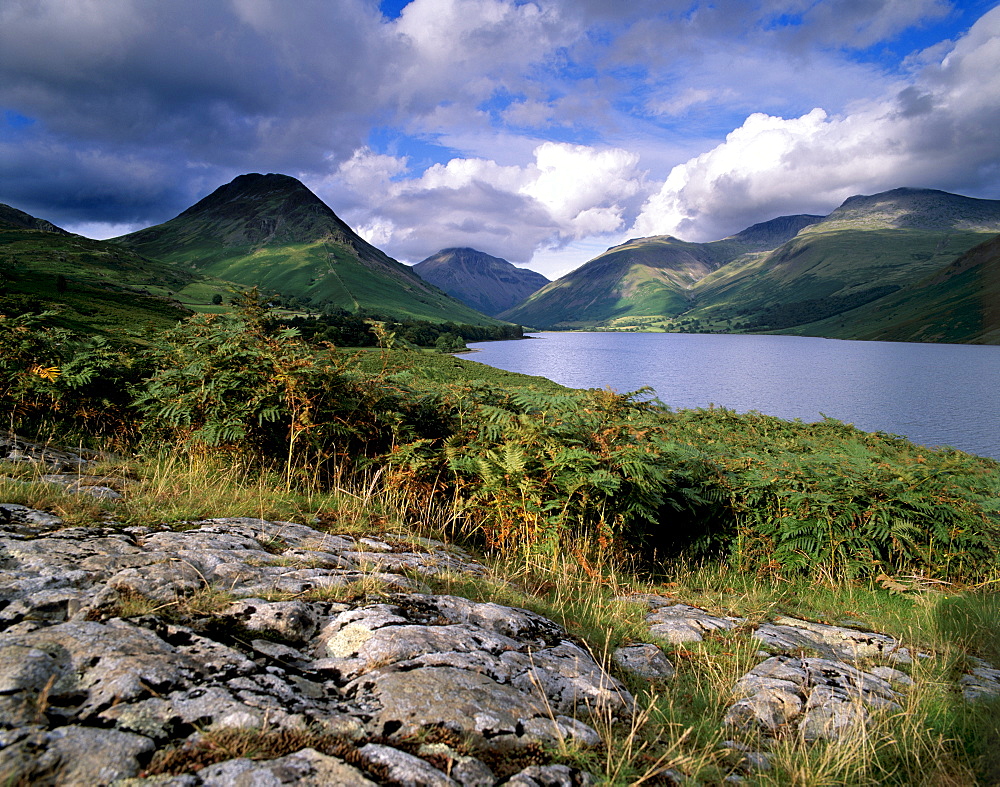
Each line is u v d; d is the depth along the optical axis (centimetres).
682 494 758
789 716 334
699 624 482
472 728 243
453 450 730
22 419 822
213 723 215
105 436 870
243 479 693
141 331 1165
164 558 362
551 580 557
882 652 453
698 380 9688
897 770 290
